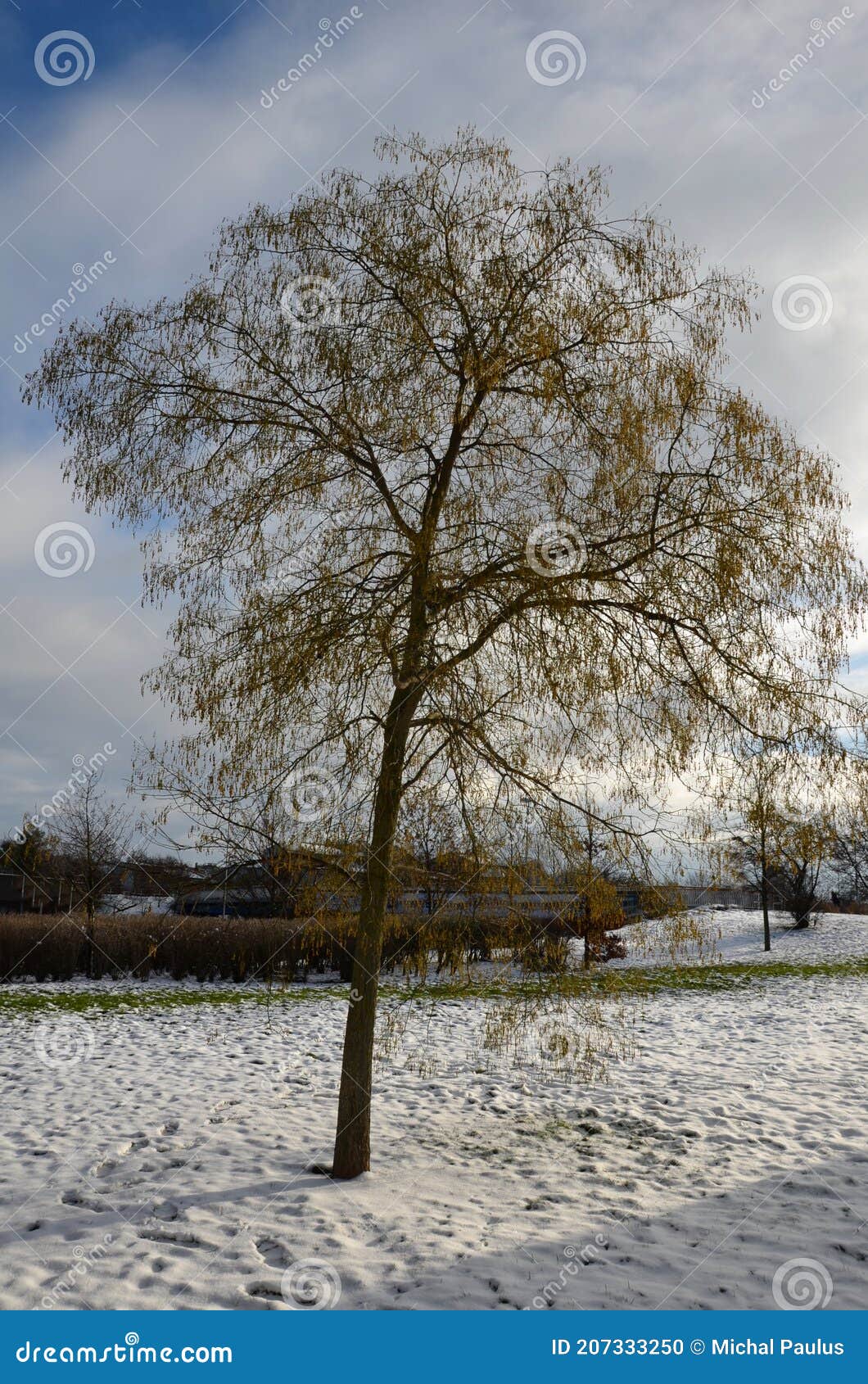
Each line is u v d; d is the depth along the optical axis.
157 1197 7.12
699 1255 6.09
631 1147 8.42
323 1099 10.42
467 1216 6.74
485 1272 5.86
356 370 7.43
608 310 7.25
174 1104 10.16
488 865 7.20
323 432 7.61
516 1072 11.60
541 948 7.56
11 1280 5.76
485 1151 8.33
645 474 6.93
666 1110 9.74
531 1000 7.39
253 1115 9.68
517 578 7.01
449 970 7.82
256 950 22.69
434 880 7.56
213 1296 5.58
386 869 7.41
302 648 7.06
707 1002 19.48
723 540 6.63
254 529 7.52
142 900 28.58
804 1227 6.50
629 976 7.57
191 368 7.64
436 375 7.58
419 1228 6.51
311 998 19.41
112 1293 5.61
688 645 6.89
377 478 7.66
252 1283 5.73
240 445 7.68
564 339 7.30
